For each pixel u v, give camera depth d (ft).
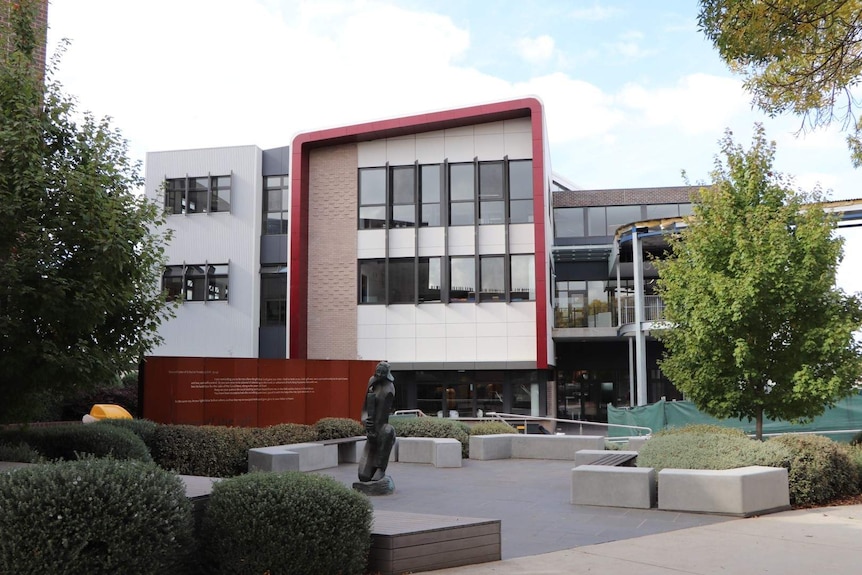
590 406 118.21
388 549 23.45
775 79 27.81
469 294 94.94
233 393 61.31
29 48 37.45
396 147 98.43
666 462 38.65
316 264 99.25
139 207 37.81
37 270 32.42
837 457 39.01
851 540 28.25
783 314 46.68
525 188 94.89
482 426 66.54
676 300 51.37
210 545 22.22
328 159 100.53
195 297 101.91
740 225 47.96
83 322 33.30
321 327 98.02
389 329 96.17
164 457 47.65
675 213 118.73
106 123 37.40
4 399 35.04
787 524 31.71
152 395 55.16
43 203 32.78
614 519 33.88
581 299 119.34
